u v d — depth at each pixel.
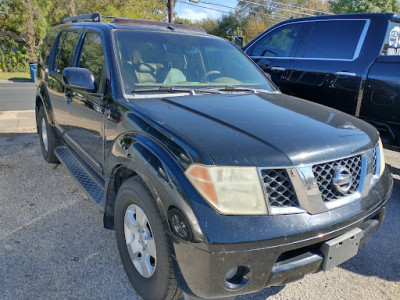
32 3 28.39
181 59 3.29
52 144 4.58
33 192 4.02
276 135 2.11
